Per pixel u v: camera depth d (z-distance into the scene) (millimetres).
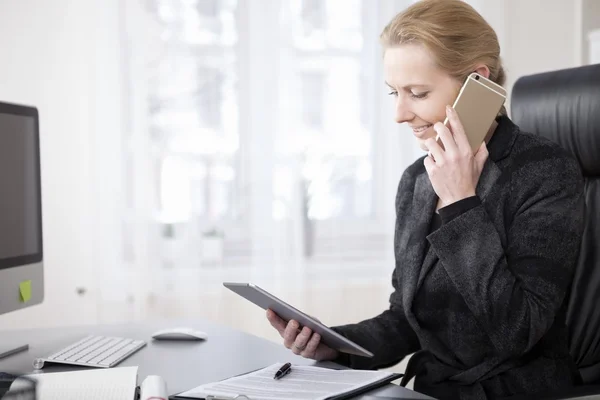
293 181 2930
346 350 1358
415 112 1378
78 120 2727
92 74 2699
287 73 2926
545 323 1277
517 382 1339
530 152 1374
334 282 3004
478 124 1337
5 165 1589
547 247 1303
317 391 1122
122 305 2748
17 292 1624
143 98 2734
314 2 2967
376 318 1592
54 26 2688
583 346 1546
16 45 2656
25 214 1660
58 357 1381
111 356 1401
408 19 1352
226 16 2836
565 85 1586
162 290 2785
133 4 2719
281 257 2910
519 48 3344
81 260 2748
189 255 2805
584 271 1562
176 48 2779
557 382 1352
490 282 1276
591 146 1537
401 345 1553
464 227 1300
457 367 1421
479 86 1312
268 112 2885
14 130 1629
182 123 2799
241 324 2883
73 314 2742
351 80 3029
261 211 2887
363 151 3047
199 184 2824
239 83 2861
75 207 2736
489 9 3246
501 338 1281
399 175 3070
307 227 2969
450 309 1400
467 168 1319
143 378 1260
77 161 2732
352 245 3035
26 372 1313
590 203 1574
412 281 1441
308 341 1369
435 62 1332
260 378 1223
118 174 2717
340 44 3010
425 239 1456
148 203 2748
